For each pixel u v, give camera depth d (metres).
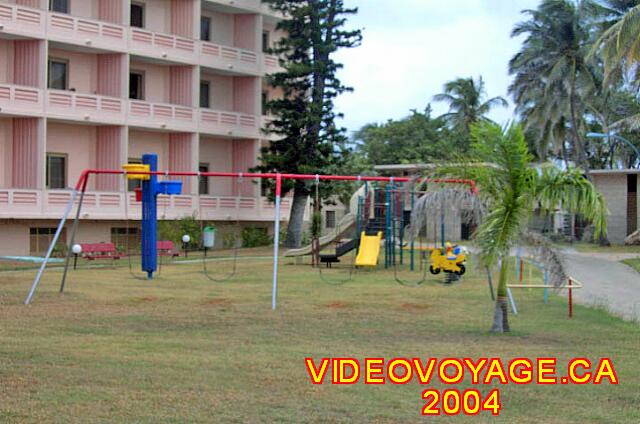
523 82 59.06
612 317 17.25
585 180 14.03
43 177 37.12
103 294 20.59
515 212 13.84
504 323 14.88
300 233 46.50
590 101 64.06
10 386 9.73
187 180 44.75
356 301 19.80
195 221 42.50
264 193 48.59
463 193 14.34
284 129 44.56
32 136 37.25
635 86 48.69
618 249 50.50
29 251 37.34
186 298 19.97
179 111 43.59
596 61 54.91
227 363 11.41
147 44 41.78
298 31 44.16
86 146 40.75
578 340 13.99
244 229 47.78
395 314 17.39
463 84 72.12
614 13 52.41
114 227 40.91
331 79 44.25
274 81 44.59
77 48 39.31
